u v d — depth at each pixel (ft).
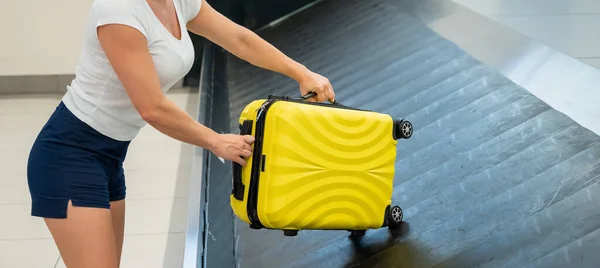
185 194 13.23
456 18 15.81
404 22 17.24
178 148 16.28
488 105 10.44
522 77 11.08
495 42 13.23
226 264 7.84
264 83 17.01
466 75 12.10
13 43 22.27
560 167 7.99
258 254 7.98
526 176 8.04
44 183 5.59
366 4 20.76
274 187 6.21
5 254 10.63
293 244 7.92
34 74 22.58
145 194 13.23
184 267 6.97
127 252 10.68
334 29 19.69
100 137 5.70
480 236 7.09
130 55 5.23
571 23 16.19
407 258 6.96
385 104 12.38
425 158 9.46
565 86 10.21
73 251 5.61
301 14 23.21
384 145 7.09
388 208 7.38
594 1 18.19
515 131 9.28
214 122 14.34
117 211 6.42
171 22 5.70
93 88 5.57
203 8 6.37
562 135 8.73
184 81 23.29
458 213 7.74
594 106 9.27
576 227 6.77
